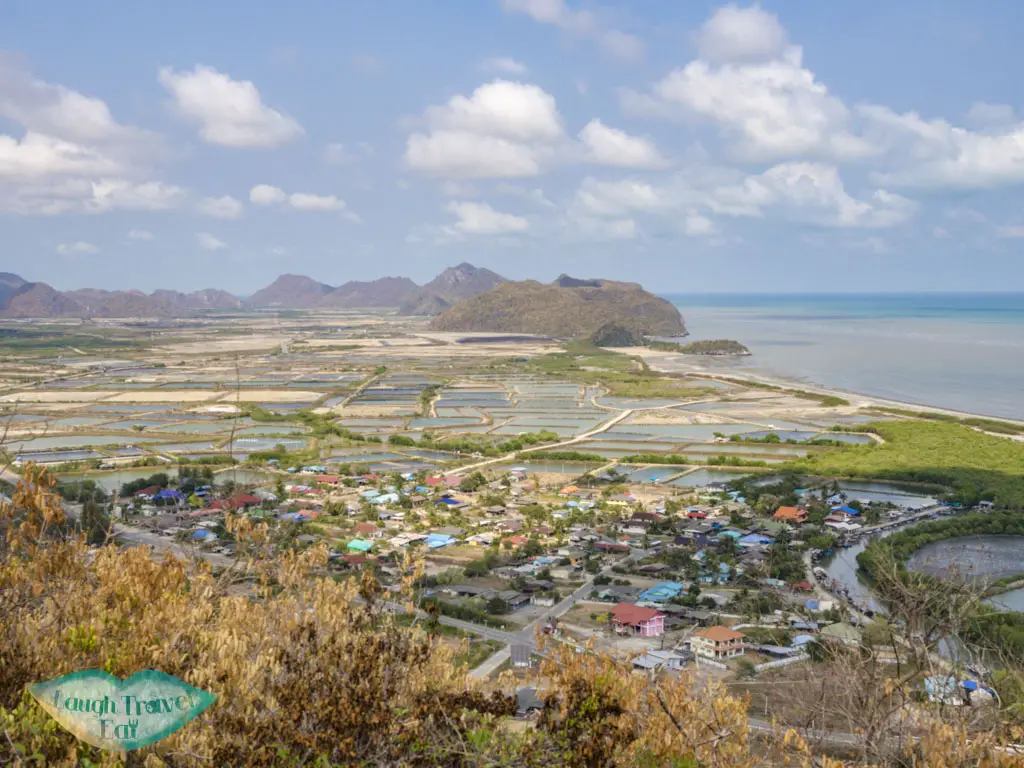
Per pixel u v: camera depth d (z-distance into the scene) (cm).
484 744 1486
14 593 1595
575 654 1686
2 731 1330
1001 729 1559
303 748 1405
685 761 1491
